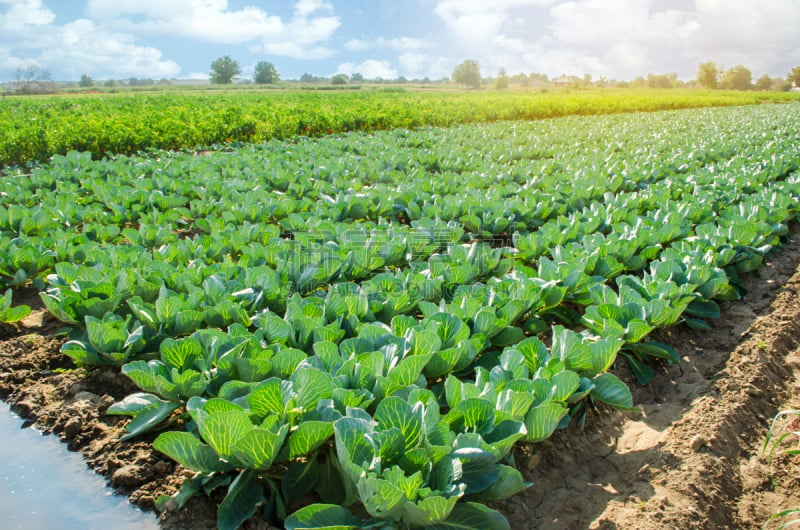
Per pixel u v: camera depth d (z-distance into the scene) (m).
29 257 6.10
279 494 3.14
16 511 3.33
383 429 3.02
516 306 4.73
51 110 26.02
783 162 13.05
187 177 10.79
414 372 3.68
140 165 11.48
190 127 17.94
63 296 4.95
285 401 3.23
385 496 2.59
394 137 18.42
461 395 3.51
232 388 3.45
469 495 3.03
